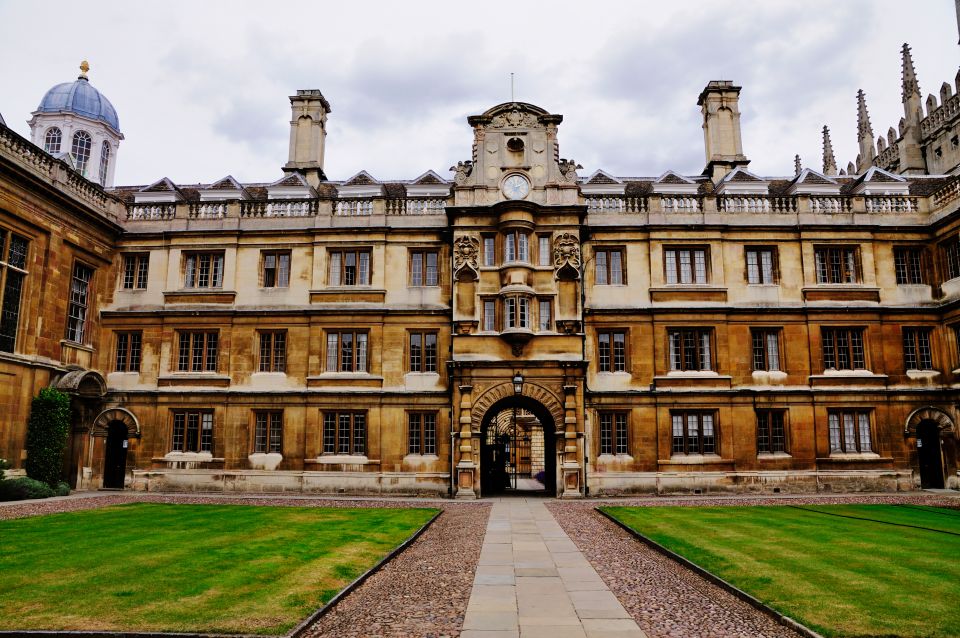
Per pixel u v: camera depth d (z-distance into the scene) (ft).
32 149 84.07
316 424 93.25
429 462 91.30
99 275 97.04
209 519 60.44
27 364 81.76
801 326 93.91
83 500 76.89
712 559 41.45
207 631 27.14
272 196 105.09
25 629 27.25
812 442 91.40
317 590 33.78
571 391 88.07
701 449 92.12
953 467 90.58
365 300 95.81
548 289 91.45
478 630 28.04
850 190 107.14
